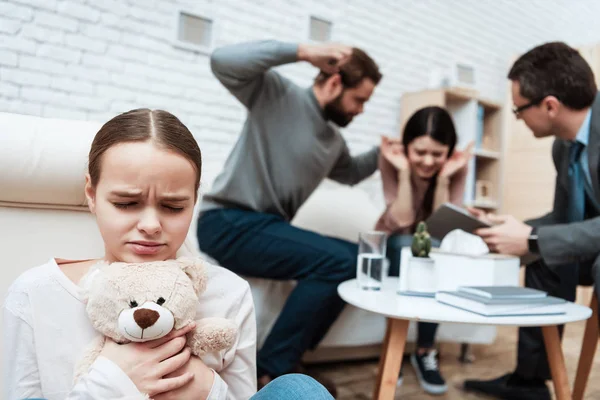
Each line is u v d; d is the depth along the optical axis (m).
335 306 1.58
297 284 1.51
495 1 3.06
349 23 2.41
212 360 0.64
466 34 2.94
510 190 3.05
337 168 2.16
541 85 1.42
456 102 2.78
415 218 2.06
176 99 1.91
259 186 1.78
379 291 1.26
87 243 0.89
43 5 1.63
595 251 1.19
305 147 1.91
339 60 1.99
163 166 0.57
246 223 1.58
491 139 3.05
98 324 0.55
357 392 1.55
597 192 1.38
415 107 2.57
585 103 1.39
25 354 0.60
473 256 1.20
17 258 0.83
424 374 1.63
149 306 0.52
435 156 2.03
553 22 3.32
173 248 0.61
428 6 2.74
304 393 0.52
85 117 1.73
